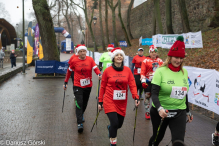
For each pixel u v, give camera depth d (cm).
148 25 3166
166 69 299
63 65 1347
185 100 308
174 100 296
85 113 604
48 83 1134
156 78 298
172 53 290
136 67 695
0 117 554
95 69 505
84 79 493
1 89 950
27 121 525
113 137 344
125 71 361
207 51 1226
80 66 490
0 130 462
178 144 261
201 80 595
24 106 667
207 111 617
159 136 314
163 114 273
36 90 937
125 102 365
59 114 588
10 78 1303
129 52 2330
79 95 486
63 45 4584
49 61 1330
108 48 754
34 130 466
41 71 1327
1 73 1240
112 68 360
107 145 396
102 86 366
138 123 522
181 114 297
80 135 443
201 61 1092
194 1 1961
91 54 2459
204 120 543
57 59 1377
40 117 559
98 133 455
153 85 299
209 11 1772
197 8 1928
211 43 1344
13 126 489
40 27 1339
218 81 515
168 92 296
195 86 630
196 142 409
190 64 1114
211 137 434
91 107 668
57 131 462
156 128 312
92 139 423
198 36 1295
